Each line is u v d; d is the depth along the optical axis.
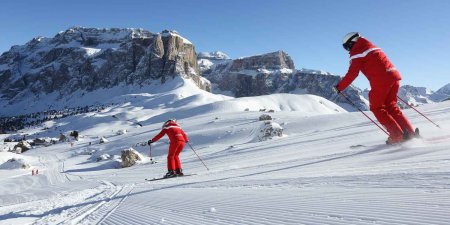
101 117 170.38
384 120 7.18
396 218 2.64
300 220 3.10
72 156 67.88
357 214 2.94
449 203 2.75
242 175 7.89
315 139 20.23
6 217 7.60
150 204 5.68
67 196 11.31
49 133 159.75
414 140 6.79
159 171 20.64
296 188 4.71
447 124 10.34
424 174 3.87
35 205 9.63
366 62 7.08
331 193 3.93
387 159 5.58
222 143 50.69
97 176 25.97
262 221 3.32
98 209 6.46
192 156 33.38
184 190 6.71
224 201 4.68
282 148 18.03
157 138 12.54
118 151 60.19
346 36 7.32
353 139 13.59
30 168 53.34
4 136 169.25
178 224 3.87
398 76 6.98
